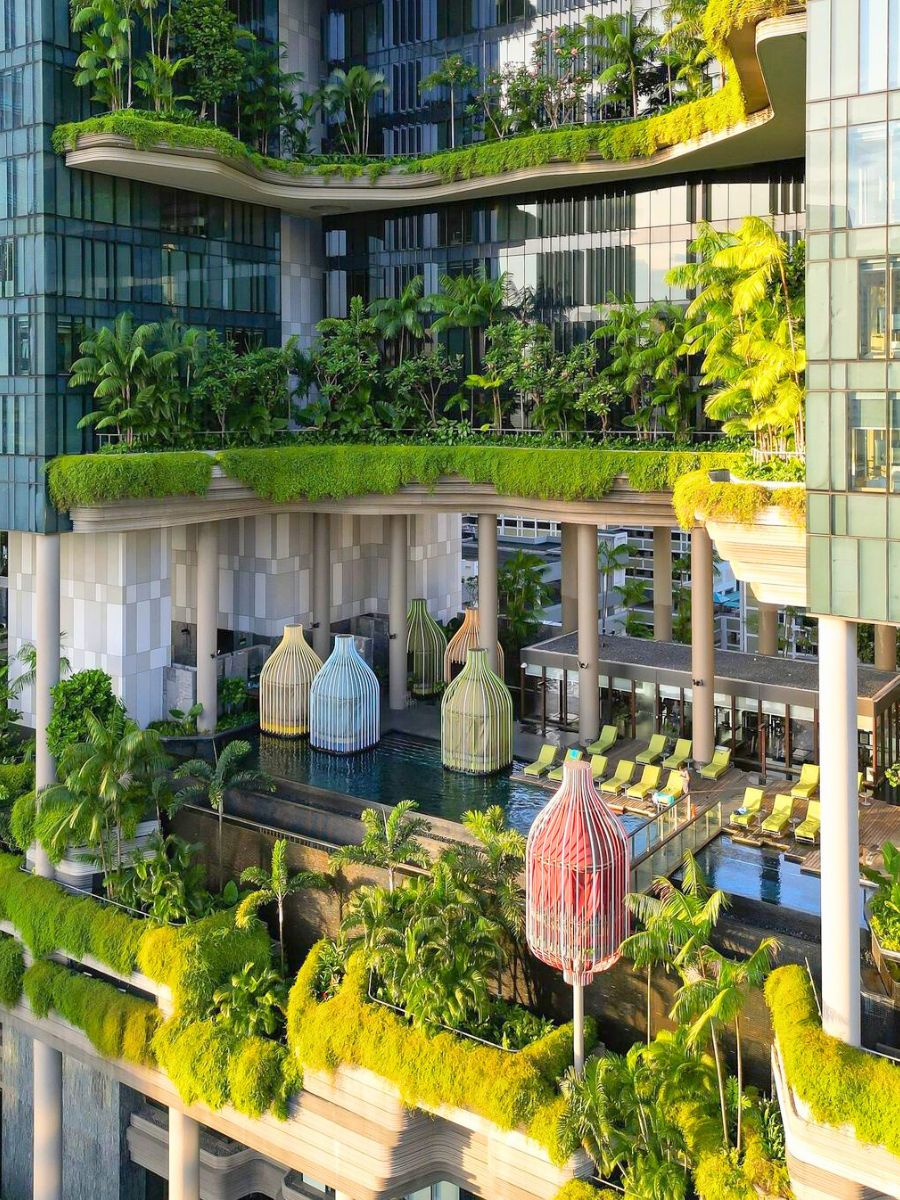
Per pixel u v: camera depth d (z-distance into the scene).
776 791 32.44
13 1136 37.22
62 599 40.06
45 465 34.66
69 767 32.66
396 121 48.94
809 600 19.55
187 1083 27.27
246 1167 32.25
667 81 41.41
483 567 40.72
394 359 48.03
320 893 29.98
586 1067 22.81
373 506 41.16
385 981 25.52
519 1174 22.53
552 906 22.38
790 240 37.94
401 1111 23.80
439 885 25.47
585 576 37.97
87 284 36.91
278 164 42.78
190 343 39.34
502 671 42.94
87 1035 30.58
